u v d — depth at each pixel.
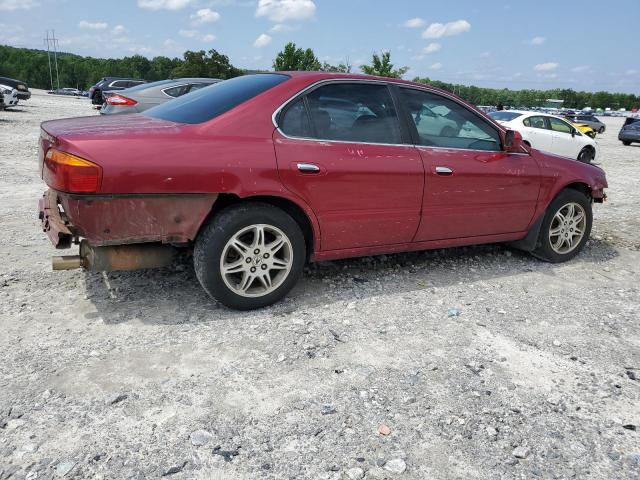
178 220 3.14
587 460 2.29
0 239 4.82
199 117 3.44
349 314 3.60
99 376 2.70
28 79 124.69
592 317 3.80
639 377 2.98
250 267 3.45
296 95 3.58
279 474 2.11
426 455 2.26
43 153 3.25
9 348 2.92
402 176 3.85
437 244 4.32
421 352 3.13
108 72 125.44
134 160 2.94
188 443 2.25
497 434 2.42
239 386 2.68
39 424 2.31
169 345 3.04
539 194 4.71
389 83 4.04
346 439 2.33
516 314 3.78
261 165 3.29
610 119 82.81
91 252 3.12
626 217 7.45
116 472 2.06
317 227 3.63
